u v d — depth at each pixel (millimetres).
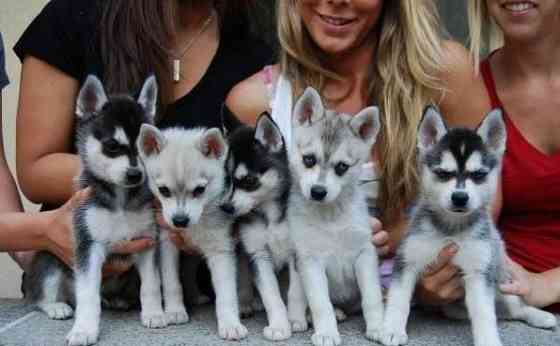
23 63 1853
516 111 1853
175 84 1890
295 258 1658
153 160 1655
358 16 1786
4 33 2354
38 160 1820
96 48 1839
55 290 1727
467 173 1603
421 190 1657
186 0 1897
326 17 1785
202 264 1819
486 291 1584
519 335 1615
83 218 1643
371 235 1661
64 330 1632
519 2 1765
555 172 1815
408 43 1819
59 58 1833
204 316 1708
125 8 1825
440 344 1565
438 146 1631
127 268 1687
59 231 1678
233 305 1634
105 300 1757
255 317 1712
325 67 1876
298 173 1675
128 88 1812
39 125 1823
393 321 1582
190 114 1874
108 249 1654
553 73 1844
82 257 1633
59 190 1795
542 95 1835
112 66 1815
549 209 1855
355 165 1672
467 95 1855
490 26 1909
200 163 1651
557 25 1807
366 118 1691
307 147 1676
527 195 1842
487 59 1914
